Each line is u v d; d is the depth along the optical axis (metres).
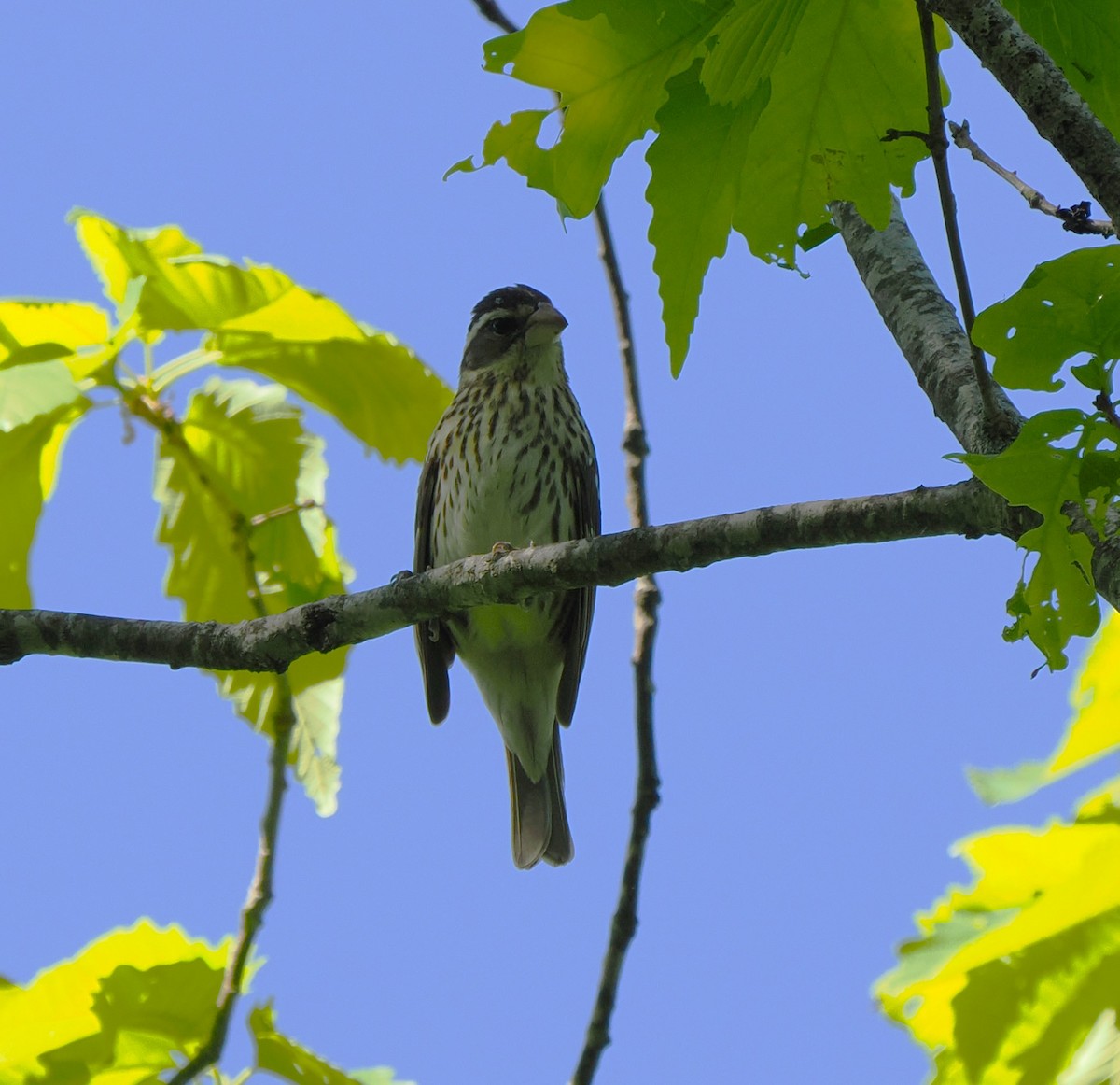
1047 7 7.63
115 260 10.80
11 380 9.26
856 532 7.86
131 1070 9.27
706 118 7.57
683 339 8.08
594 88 7.54
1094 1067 7.23
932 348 8.32
